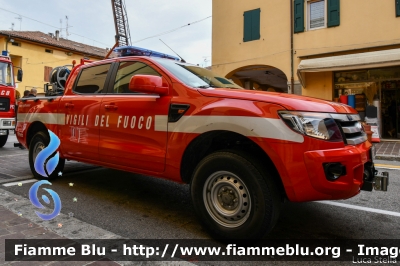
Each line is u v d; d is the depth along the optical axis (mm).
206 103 2703
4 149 8805
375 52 10195
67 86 4438
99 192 4172
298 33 12258
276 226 3057
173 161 2877
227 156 2521
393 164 6680
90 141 3752
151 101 3111
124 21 20094
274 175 2484
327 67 10641
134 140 3232
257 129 2365
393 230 2967
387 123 11023
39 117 4684
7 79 9336
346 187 2242
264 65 13344
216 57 14492
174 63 3508
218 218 2619
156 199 3906
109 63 3914
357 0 11031
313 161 2203
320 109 2414
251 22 13461
